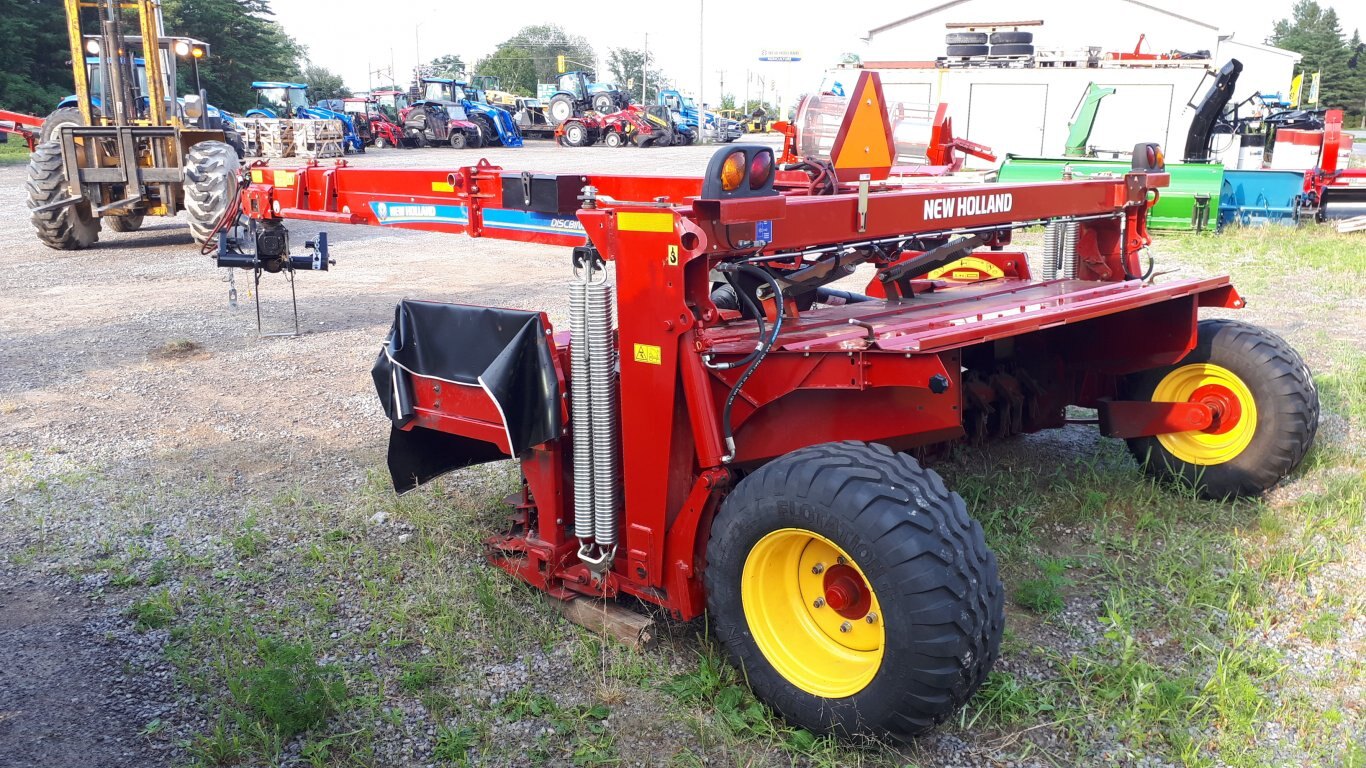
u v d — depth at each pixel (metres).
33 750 2.80
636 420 3.06
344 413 5.96
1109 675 3.08
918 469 2.71
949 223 3.55
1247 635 3.33
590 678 3.12
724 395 3.07
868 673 2.70
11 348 7.55
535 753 2.78
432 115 36.50
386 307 9.13
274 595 3.71
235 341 7.78
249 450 5.31
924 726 2.62
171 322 8.45
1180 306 4.19
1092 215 4.29
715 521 2.89
